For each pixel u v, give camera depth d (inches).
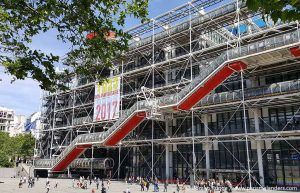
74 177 1828.2
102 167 1546.5
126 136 1525.6
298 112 1075.9
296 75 1105.4
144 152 1546.5
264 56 996.6
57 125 2063.2
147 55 1659.7
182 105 1154.0
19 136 2893.7
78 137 1534.2
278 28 1066.7
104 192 872.3
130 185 1311.5
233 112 1259.2
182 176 1354.6
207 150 1274.6
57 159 1638.8
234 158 1206.9
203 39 1407.5
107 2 284.0
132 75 1603.1
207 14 1274.6
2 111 4367.6
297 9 121.8
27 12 260.2
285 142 1085.1
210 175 1263.5
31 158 2677.2
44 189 1176.2
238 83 1262.3
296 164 1041.5
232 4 1196.5
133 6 300.8
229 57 1047.0
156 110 1219.9
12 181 1663.4
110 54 309.4
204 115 1336.1
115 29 300.8
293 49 921.5
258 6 123.8
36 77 254.8
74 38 291.4
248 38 1151.6
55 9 262.5
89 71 321.7
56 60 261.4
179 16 1390.3
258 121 1135.6
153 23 1435.8
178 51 1520.7
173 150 1417.3
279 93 992.2
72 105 1994.3
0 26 267.9
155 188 1061.1
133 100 1630.2
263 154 1119.0
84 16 277.9
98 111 1632.6
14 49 268.4
